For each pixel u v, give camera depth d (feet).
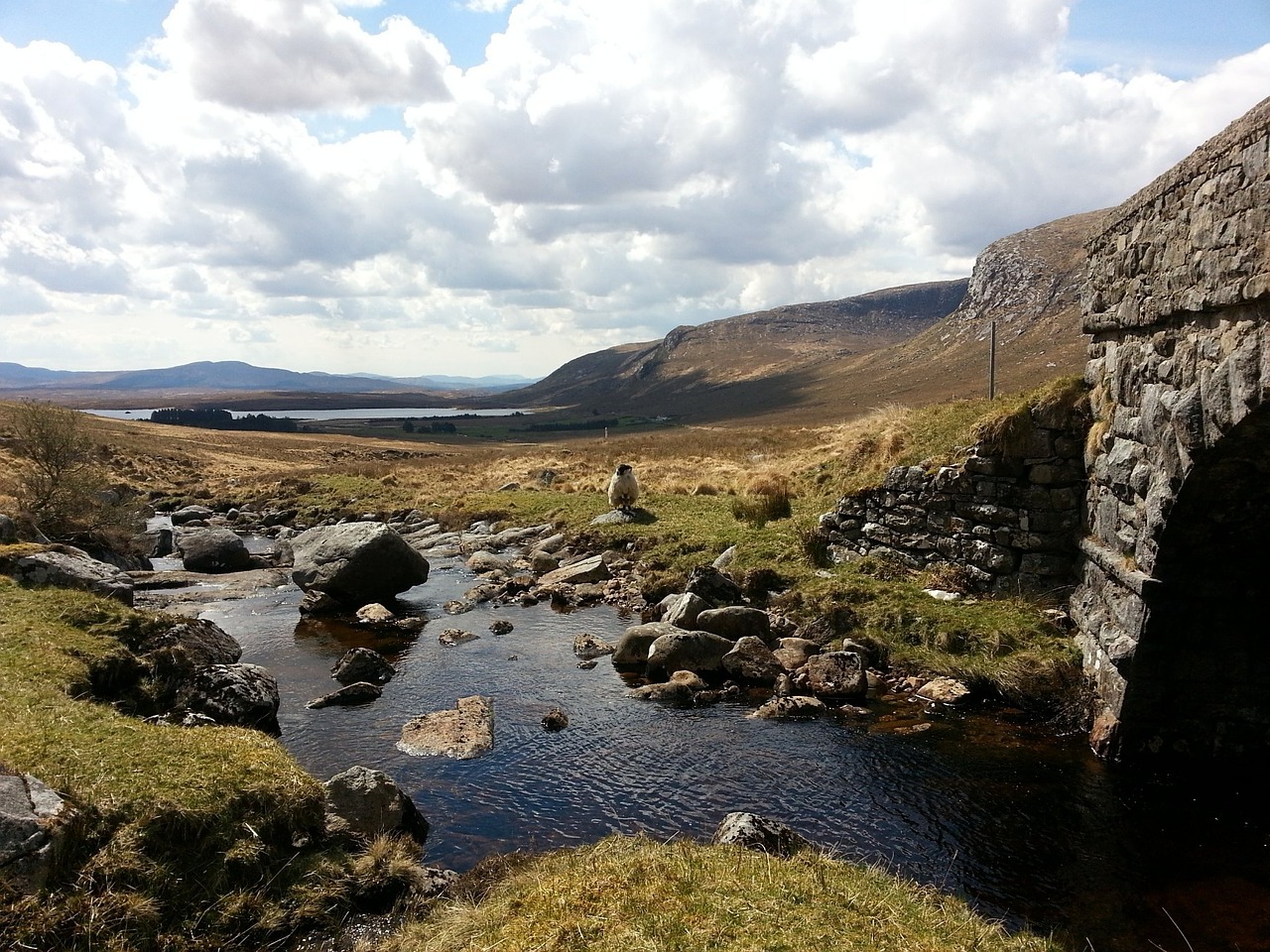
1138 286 42.42
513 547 104.01
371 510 138.82
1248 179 30.37
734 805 38.45
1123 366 46.52
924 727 46.93
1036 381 364.58
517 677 57.06
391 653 63.41
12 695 34.01
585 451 228.22
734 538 80.94
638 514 100.27
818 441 174.09
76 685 38.11
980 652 52.80
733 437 233.14
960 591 59.82
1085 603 51.06
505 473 171.22
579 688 54.70
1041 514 56.29
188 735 33.50
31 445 90.84
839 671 52.75
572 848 33.71
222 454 271.08
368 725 48.60
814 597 64.18
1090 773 41.22
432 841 35.42
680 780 41.01
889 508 67.21
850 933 22.70
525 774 42.01
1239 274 30.89
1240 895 30.81
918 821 36.70
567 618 72.33
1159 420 39.42
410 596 82.53
